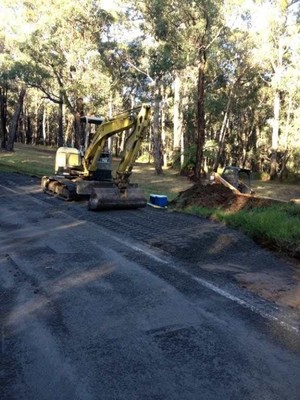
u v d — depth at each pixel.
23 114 72.31
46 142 78.50
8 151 42.69
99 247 8.02
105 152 15.08
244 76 38.69
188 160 33.00
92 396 3.44
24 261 7.06
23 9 33.69
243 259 7.41
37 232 9.26
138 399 3.40
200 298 5.54
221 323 4.80
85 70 31.56
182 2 25.92
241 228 9.19
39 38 30.72
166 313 5.05
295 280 6.39
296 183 39.88
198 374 3.76
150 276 6.38
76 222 10.52
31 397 3.44
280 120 45.91
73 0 29.45
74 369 3.84
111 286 5.95
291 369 3.87
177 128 42.62
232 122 52.47
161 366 3.88
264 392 3.50
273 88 38.75
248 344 4.32
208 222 10.27
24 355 4.09
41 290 5.78
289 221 8.62
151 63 31.41
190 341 4.36
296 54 34.28
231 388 3.55
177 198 14.05
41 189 17.12
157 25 28.77
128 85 43.91
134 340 4.38
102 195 12.19
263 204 10.92
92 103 33.50
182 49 28.05
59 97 35.84
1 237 8.72
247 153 53.22
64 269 6.67
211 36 28.12
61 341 4.36
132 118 12.81
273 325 4.78
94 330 4.61
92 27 30.97
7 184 18.28
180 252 7.66
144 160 60.62
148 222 10.39
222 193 12.73
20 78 33.41
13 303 5.35
